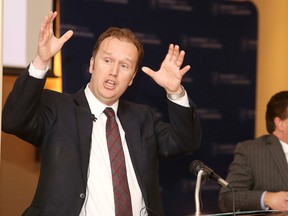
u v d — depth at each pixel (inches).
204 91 280.8
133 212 141.9
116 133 145.9
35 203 138.9
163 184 269.7
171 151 154.9
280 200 190.7
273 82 302.8
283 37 306.0
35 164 241.1
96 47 150.2
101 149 143.4
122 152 144.6
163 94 266.8
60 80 245.1
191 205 275.4
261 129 298.7
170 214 271.0
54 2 239.3
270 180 204.1
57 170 137.3
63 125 141.6
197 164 127.7
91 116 144.2
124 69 145.6
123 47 144.9
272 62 302.7
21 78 134.6
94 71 146.9
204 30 280.5
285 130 207.9
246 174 205.9
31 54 233.3
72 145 139.9
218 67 284.2
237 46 289.3
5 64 227.8
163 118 266.8
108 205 138.6
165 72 146.8
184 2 275.1
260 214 136.2
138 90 261.4
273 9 302.8
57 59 243.3
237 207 198.1
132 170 145.9
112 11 255.9
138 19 263.3
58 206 135.0
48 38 134.3
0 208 233.3
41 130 141.9
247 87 291.9
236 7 289.1
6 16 227.8
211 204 280.8
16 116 135.1
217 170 283.3
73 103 147.3
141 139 149.6
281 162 204.8
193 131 151.6
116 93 145.2
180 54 145.7
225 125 285.9
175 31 272.8
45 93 145.9
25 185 238.8
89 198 138.4
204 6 280.5
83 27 247.8
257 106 297.3
